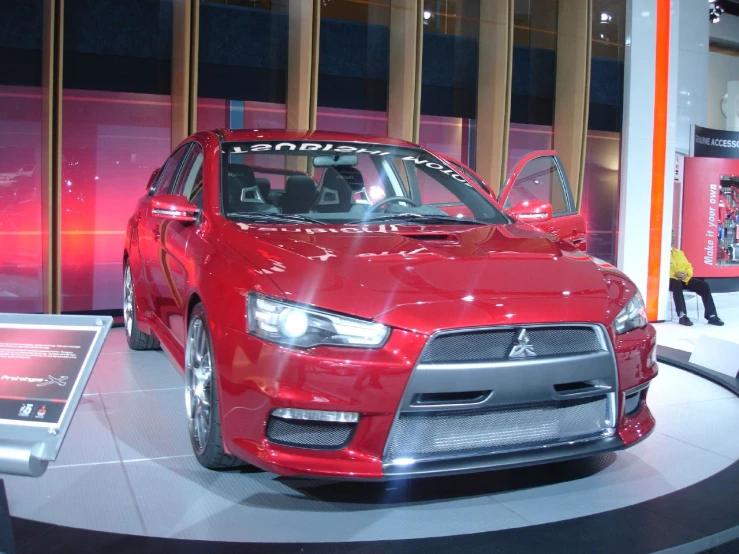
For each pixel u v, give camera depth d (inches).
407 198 132.2
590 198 440.8
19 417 73.0
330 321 85.3
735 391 155.9
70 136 308.5
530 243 111.2
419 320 84.7
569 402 91.7
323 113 372.8
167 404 136.9
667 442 123.9
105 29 257.1
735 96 494.3
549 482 103.3
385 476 84.2
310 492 97.7
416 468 85.3
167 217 119.2
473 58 329.4
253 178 124.4
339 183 129.3
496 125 306.8
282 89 287.6
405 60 287.1
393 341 84.1
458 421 87.7
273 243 100.3
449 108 327.6
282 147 132.7
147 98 321.4
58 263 230.4
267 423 87.0
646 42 260.4
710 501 93.9
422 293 88.4
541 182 330.0
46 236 228.1
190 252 113.1
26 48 241.3
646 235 269.7
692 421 136.9
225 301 93.0
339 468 85.0
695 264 386.0
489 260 99.6
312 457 86.3
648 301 275.3
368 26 304.7
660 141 265.9
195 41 245.1
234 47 277.7
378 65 309.6
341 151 135.4
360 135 146.6
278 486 99.5
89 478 101.3
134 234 164.6
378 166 136.3
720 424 135.0
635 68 259.6
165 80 267.1
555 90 331.6
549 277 97.3
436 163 142.6
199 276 103.3
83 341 75.3
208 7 272.2
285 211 123.6
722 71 534.3
